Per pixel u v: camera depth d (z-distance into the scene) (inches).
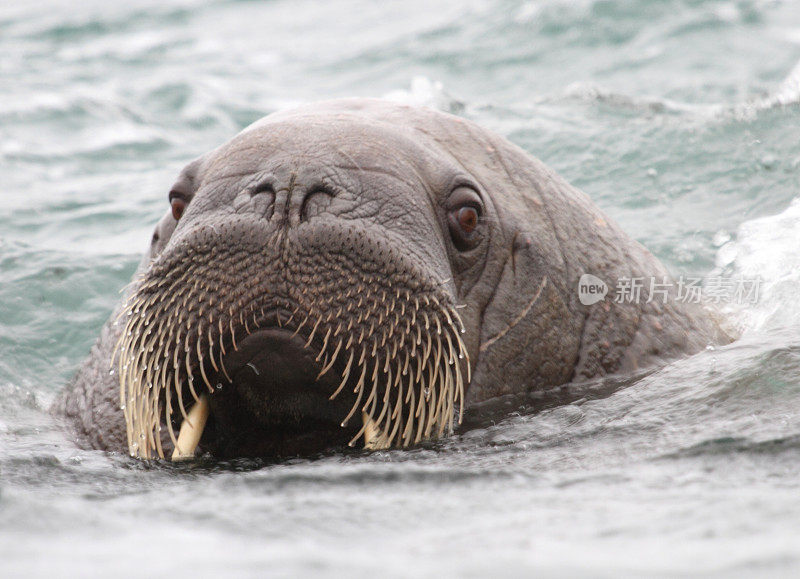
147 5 4712.1
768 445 665.6
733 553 441.4
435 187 848.3
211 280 733.3
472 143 950.4
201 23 4335.6
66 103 2751.0
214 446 818.2
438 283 769.6
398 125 905.5
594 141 1835.6
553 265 922.7
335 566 432.5
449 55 3277.6
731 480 602.5
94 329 1390.3
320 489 616.1
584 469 669.9
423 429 786.2
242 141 828.0
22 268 1550.2
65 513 520.7
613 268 973.8
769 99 1964.8
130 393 777.6
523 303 892.6
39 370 1277.1
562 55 3125.0
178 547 468.1
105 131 2561.5
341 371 735.1
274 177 769.6
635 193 1631.4
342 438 789.9
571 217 972.6
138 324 763.4
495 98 2731.3
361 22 4057.6
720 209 1535.4
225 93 3031.5
